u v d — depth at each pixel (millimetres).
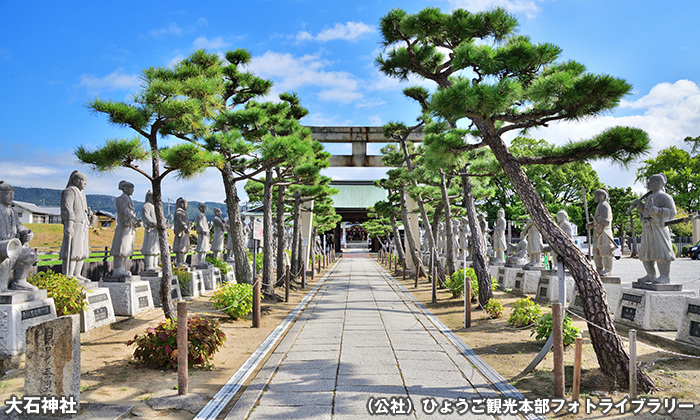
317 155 17844
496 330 9266
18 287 6750
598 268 11188
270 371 6398
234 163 15031
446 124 13602
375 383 5848
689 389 5504
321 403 5113
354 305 13211
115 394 5246
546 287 12398
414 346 7965
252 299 10383
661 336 7590
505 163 7125
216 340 6629
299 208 20359
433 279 13688
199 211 15766
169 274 8617
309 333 9133
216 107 9102
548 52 7070
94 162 7191
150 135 8258
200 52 11250
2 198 6727
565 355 7137
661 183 8562
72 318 4500
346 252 61062
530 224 14523
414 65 9359
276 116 13797
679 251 36875
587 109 6090
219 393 5387
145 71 8359
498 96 5809
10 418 4332
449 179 18016
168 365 6289
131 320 9047
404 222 21922
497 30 8703
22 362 6227
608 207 10867
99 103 7168
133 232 9984
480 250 12305
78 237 8359
